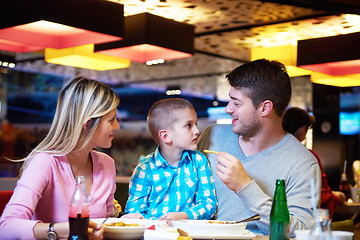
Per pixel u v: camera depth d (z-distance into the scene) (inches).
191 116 88.1
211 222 71.1
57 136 74.5
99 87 75.1
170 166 88.7
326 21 220.4
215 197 88.4
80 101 73.7
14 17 163.9
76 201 59.4
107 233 65.7
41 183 71.1
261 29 237.8
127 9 214.1
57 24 168.7
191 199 87.6
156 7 209.3
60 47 182.5
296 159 84.1
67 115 74.0
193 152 90.7
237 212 86.4
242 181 74.3
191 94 557.6
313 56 213.5
